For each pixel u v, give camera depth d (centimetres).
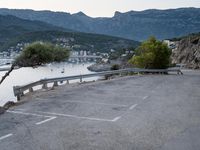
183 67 7900
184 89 2108
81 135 930
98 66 17600
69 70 14850
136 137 905
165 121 1108
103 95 1780
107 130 986
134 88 2142
